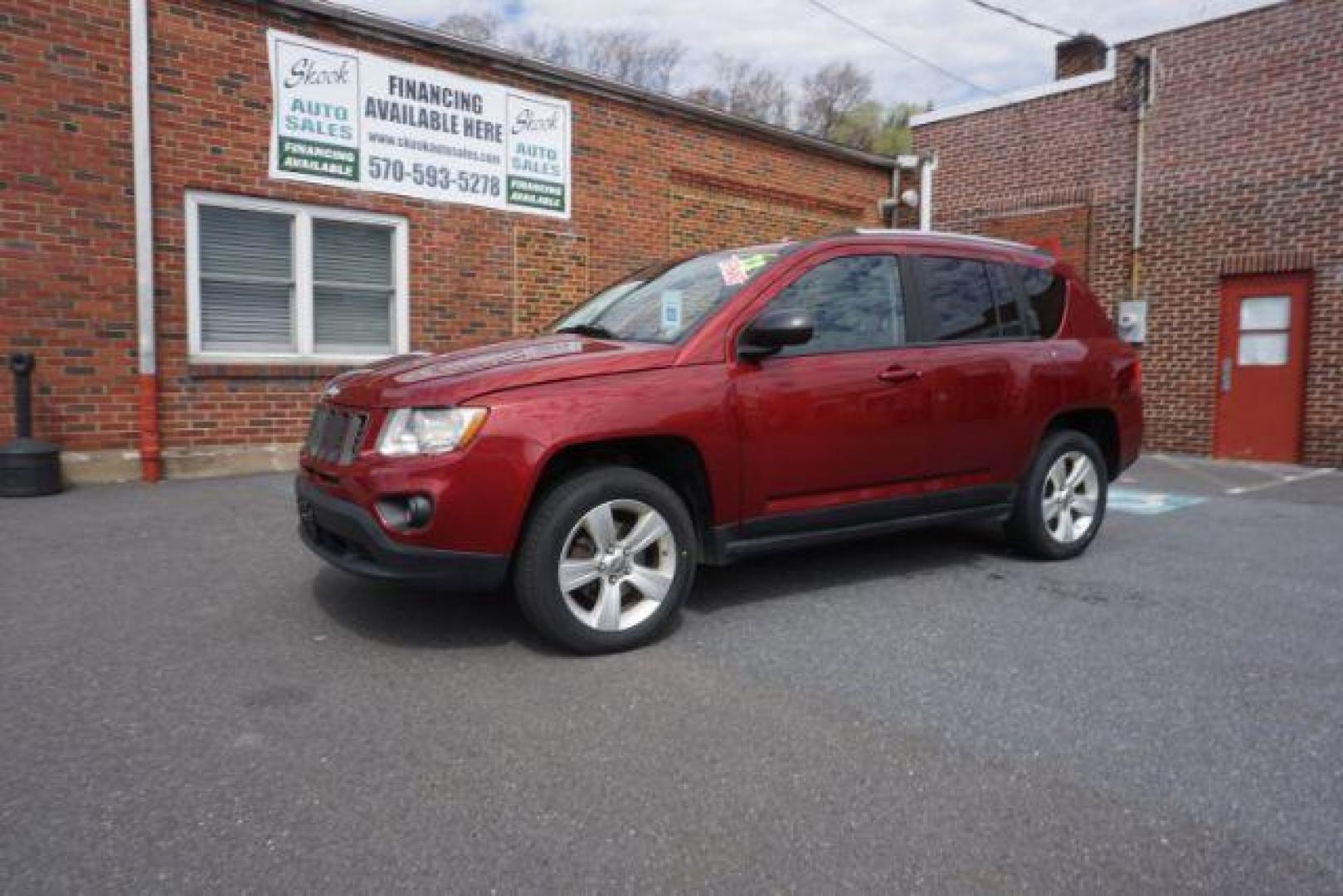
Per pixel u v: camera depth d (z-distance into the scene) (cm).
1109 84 1213
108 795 252
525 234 998
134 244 762
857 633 398
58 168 726
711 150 1171
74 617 407
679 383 380
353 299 896
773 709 316
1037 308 523
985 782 265
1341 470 1025
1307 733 300
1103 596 462
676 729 298
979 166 1366
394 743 286
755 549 411
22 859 220
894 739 293
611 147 1065
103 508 654
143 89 750
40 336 726
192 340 798
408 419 346
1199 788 263
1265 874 221
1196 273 1138
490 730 296
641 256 1108
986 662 364
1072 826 242
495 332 984
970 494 483
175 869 217
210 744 284
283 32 824
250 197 820
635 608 380
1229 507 753
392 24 873
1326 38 1025
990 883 217
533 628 399
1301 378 1060
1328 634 404
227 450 813
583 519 359
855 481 436
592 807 248
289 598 439
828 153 1320
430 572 340
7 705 312
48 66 716
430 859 223
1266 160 1075
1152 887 215
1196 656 373
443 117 925
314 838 232
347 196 872
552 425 351
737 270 437
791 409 410
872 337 448
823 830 239
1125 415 555
